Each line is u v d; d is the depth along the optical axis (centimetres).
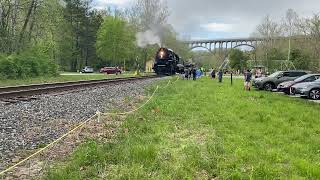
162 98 2370
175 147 1023
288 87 3250
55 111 1519
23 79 3959
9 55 4144
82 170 780
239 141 1095
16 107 1532
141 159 854
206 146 1008
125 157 858
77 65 10662
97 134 1146
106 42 9412
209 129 1311
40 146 954
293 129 1357
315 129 1378
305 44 6312
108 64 11150
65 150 934
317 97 2902
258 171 779
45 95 2058
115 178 725
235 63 11825
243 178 755
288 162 904
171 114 1652
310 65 6103
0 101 1691
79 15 10181
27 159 824
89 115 1512
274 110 1917
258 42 9569
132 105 1952
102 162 827
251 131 1296
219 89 3528
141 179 720
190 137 1170
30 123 1232
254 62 10169
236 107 2003
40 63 4703
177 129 1303
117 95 2405
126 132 1189
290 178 766
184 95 2672
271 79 3738
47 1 4906
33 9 4900
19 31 4894
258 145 1057
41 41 5112
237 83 4875
